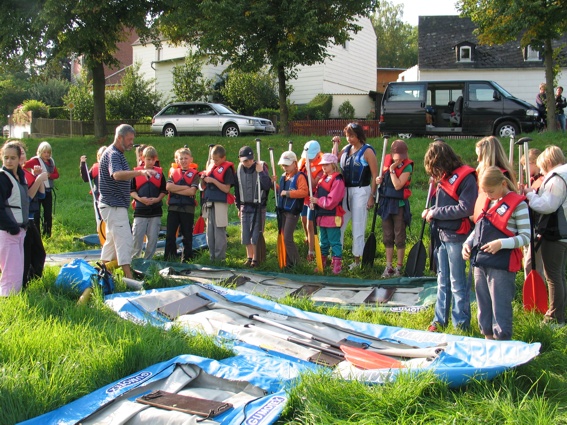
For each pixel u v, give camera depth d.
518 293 6.26
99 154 7.97
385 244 7.42
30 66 21.75
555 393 3.91
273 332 4.94
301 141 17.22
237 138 18.47
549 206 5.27
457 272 5.13
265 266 8.01
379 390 3.67
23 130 36.88
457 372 3.79
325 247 7.85
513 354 4.03
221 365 4.05
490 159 4.95
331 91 34.41
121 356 4.20
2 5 19.61
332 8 18.91
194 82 32.25
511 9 15.59
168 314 5.53
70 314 5.21
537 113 16.45
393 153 7.14
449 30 31.53
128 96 33.44
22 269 5.90
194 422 3.32
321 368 3.94
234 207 12.55
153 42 22.19
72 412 3.52
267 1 18.08
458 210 4.97
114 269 7.27
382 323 5.57
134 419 3.41
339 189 7.38
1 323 4.82
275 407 3.49
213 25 18.16
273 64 18.52
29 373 3.91
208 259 8.21
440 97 17.73
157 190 8.12
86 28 19.38
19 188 5.88
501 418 3.42
